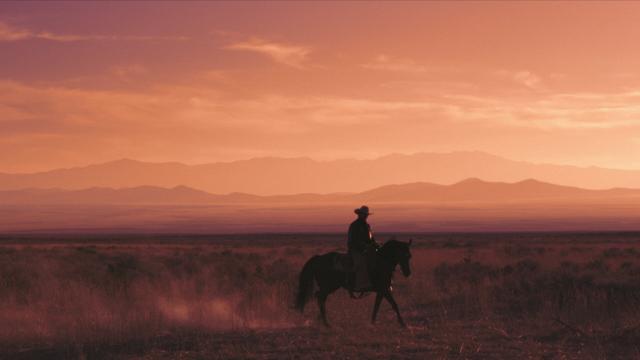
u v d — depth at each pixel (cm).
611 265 4075
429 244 8712
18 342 1694
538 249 6397
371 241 1991
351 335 1748
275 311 2145
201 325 1877
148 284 2547
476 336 1728
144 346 1609
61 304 2205
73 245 9019
